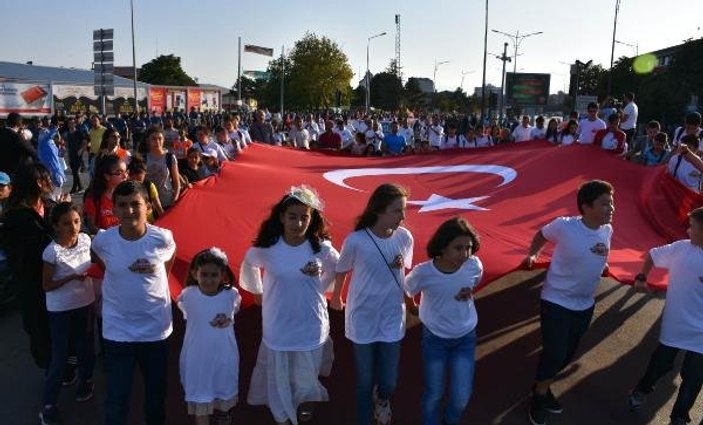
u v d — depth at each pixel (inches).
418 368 207.6
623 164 309.7
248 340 221.9
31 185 179.0
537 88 2133.4
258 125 606.5
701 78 1631.4
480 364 214.5
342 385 194.7
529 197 279.9
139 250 147.5
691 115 335.9
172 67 3491.6
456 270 149.3
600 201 160.9
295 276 149.9
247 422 173.6
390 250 151.2
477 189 298.7
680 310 166.7
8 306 262.5
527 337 237.9
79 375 182.4
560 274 167.8
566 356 175.3
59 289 166.7
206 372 153.8
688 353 165.9
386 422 159.0
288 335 151.8
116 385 147.5
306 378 153.9
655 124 390.6
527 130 661.3
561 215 255.3
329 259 156.1
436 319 151.3
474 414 180.4
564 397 191.0
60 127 832.9
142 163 226.2
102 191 202.8
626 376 205.9
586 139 472.7
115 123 951.6
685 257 166.1
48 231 179.3
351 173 335.3
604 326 250.2
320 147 629.0
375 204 149.6
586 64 1609.3
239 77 1871.3
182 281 184.7
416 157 390.0
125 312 147.3
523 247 208.5
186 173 334.3
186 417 176.7
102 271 167.0
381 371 155.7
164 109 1862.7
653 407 186.1
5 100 1466.5
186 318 156.7
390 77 2920.8
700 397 190.9
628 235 241.0
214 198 249.4
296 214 147.9
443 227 147.7
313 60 2426.2
